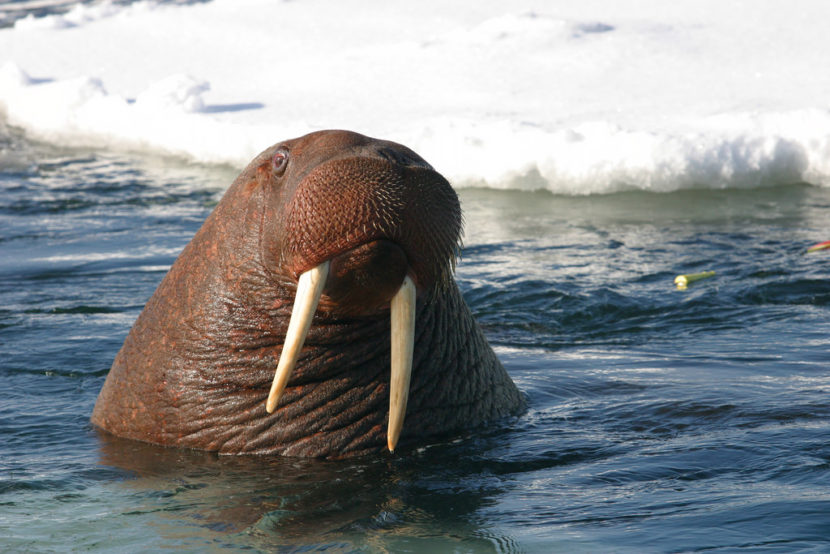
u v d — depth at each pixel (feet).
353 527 24.06
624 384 37.55
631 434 31.27
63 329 48.88
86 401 37.11
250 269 29.22
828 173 84.74
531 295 56.80
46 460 30.19
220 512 25.40
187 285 30.86
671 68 108.27
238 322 29.81
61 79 127.65
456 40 125.18
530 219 77.66
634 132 87.10
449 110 99.45
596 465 28.30
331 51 127.95
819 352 42.45
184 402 30.89
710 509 23.93
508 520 24.07
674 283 58.65
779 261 62.69
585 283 58.95
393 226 23.70
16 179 97.19
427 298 30.42
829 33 116.37
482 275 61.57
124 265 65.26
